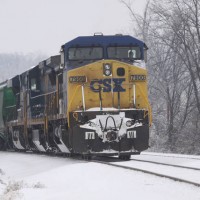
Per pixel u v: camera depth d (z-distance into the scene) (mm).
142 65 43656
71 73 42594
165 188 22469
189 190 21609
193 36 78688
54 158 47938
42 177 32594
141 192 21516
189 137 78562
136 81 43188
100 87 42656
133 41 44125
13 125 71000
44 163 43625
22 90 66500
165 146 80750
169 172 29609
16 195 22812
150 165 34719
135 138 40906
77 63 43219
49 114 52281
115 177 27609
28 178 33469
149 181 25078
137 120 41281
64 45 43656
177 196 20203
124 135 40656
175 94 87000
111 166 33344
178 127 82250
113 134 40406
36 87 59188
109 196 20938
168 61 86812
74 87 42562
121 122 40719
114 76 42906
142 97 43031
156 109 90375
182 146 78812
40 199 21656
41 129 56688
